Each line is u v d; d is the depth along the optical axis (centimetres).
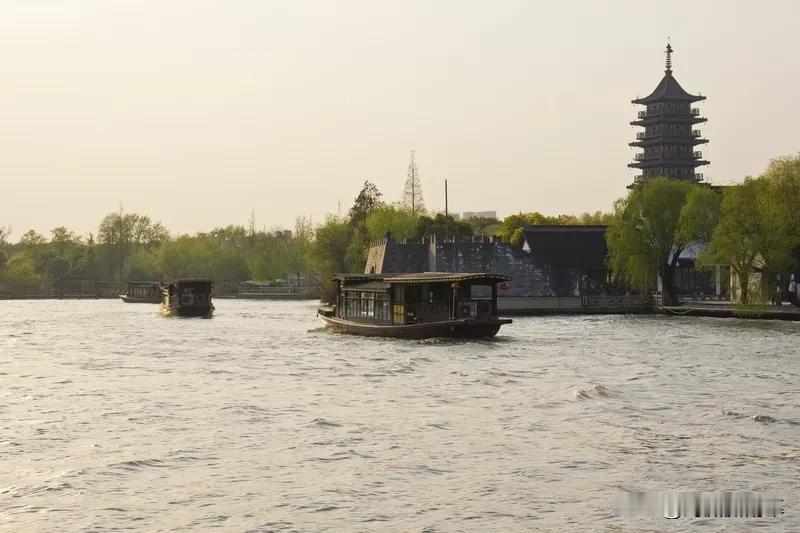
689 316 12450
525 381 5809
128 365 7050
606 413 4594
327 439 4012
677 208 12962
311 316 14862
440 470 3497
